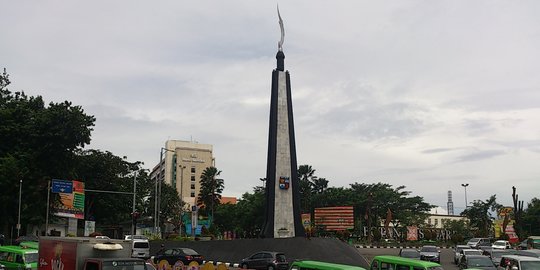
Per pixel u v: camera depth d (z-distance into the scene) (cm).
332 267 1884
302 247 4391
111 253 1870
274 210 5166
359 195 10088
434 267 1909
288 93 5431
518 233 7850
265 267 3703
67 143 6494
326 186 10588
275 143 5291
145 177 9600
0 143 6391
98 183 8325
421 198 10675
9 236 6856
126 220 8819
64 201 6731
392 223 10288
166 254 4084
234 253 4716
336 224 7562
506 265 2372
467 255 3369
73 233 7169
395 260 2005
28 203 6262
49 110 6488
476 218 10238
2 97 7000
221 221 11556
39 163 6462
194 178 17738
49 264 1948
